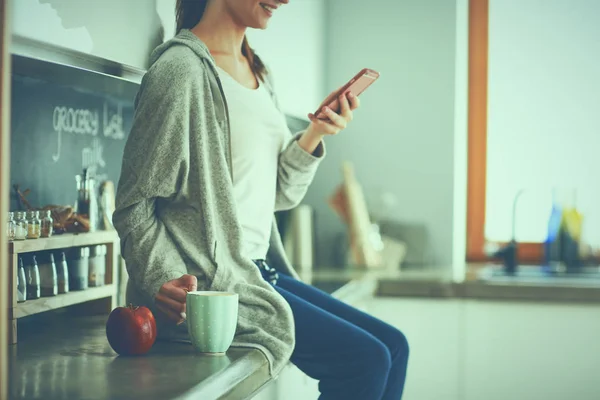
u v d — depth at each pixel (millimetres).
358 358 1462
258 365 1272
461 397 2936
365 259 3383
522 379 2889
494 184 3693
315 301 1711
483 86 3684
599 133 3576
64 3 1402
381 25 3529
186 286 1314
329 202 3510
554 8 3598
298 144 1635
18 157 1764
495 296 2900
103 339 1470
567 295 2844
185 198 1387
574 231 3402
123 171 1381
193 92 1379
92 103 2055
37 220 1551
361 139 3551
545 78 3621
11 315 1401
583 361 2846
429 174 3488
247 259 1422
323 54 3480
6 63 771
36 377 1103
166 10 1778
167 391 1017
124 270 1922
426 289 2949
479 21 3672
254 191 1527
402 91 3514
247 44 1707
